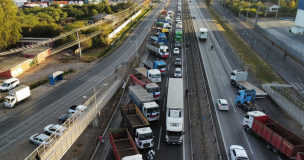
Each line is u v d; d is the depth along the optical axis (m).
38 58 71.75
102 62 71.88
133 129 31.84
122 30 108.69
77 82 57.41
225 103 40.94
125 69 65.00
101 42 87.31
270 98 45.91
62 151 25.69
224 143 32.59
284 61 66.88
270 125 32.28
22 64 64.31
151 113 36.91
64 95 50.38
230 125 37.03
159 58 70.69
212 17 131.88
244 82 50.31
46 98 49.16
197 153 30.58
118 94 48.97
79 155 30.94
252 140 33.25
